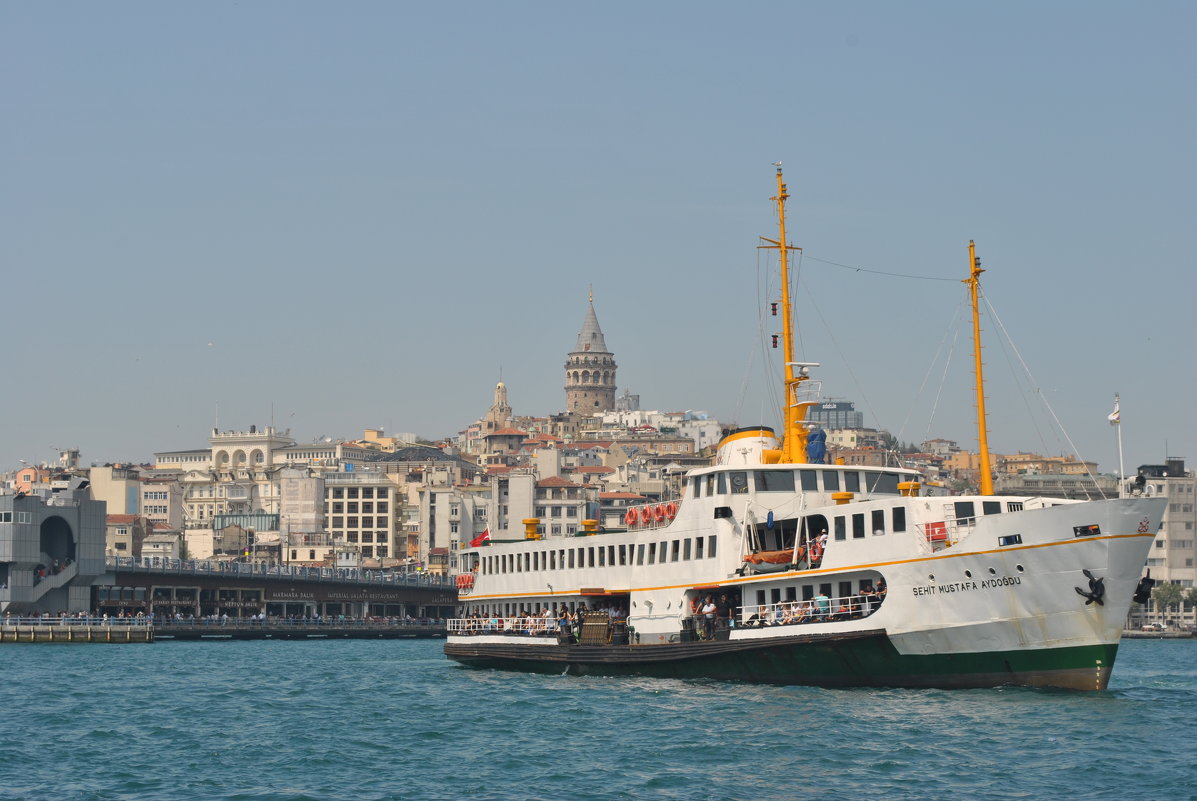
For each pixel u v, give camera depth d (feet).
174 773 220.43
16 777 217.77
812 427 326.44
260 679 395.14
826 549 275.39
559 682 329.31
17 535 651.66
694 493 307.17
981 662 257.55
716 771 210.79
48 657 508.53
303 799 198.80
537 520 371.15
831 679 276.00
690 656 297.33
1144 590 249.75
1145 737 226.79
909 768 208.23
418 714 287.48
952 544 257.75
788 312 316.60
